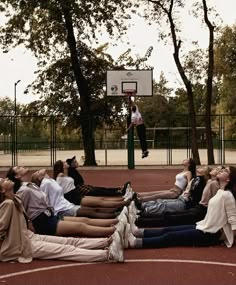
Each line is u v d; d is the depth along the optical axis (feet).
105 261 23.41
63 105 102.22
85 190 39.99
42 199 26.99
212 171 30.60
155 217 32.78
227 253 24.95
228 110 169.99
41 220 26.76
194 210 31.19
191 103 93.71
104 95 103.24
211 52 93.30
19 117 94.17
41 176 32.07
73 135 134.92
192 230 26.43
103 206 35.17
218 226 26.25
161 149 170.09
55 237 24.81
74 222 26.96
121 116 103.09
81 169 88.38
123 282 20.12
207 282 20.03
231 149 162.20
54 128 99.96
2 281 20.39
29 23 99.14
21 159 126.41
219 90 187.32
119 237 23.53
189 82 93.66
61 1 90.99
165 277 20.79
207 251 25.43
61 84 104.12
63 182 36.55
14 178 27.09
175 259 23.84
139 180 69.82
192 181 33.73
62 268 22.29
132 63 106.83
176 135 167.73
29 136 148.15
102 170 86.79
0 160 119.75
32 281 20.39
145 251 25.58
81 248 24.40
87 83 103.09
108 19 96.07
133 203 33.14
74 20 94.94
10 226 23.50
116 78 90.63
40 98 105.50
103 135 132.67
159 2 94.12
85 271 21.81
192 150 92.17
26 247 23.54
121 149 170.30
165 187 60.75
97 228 26.84
